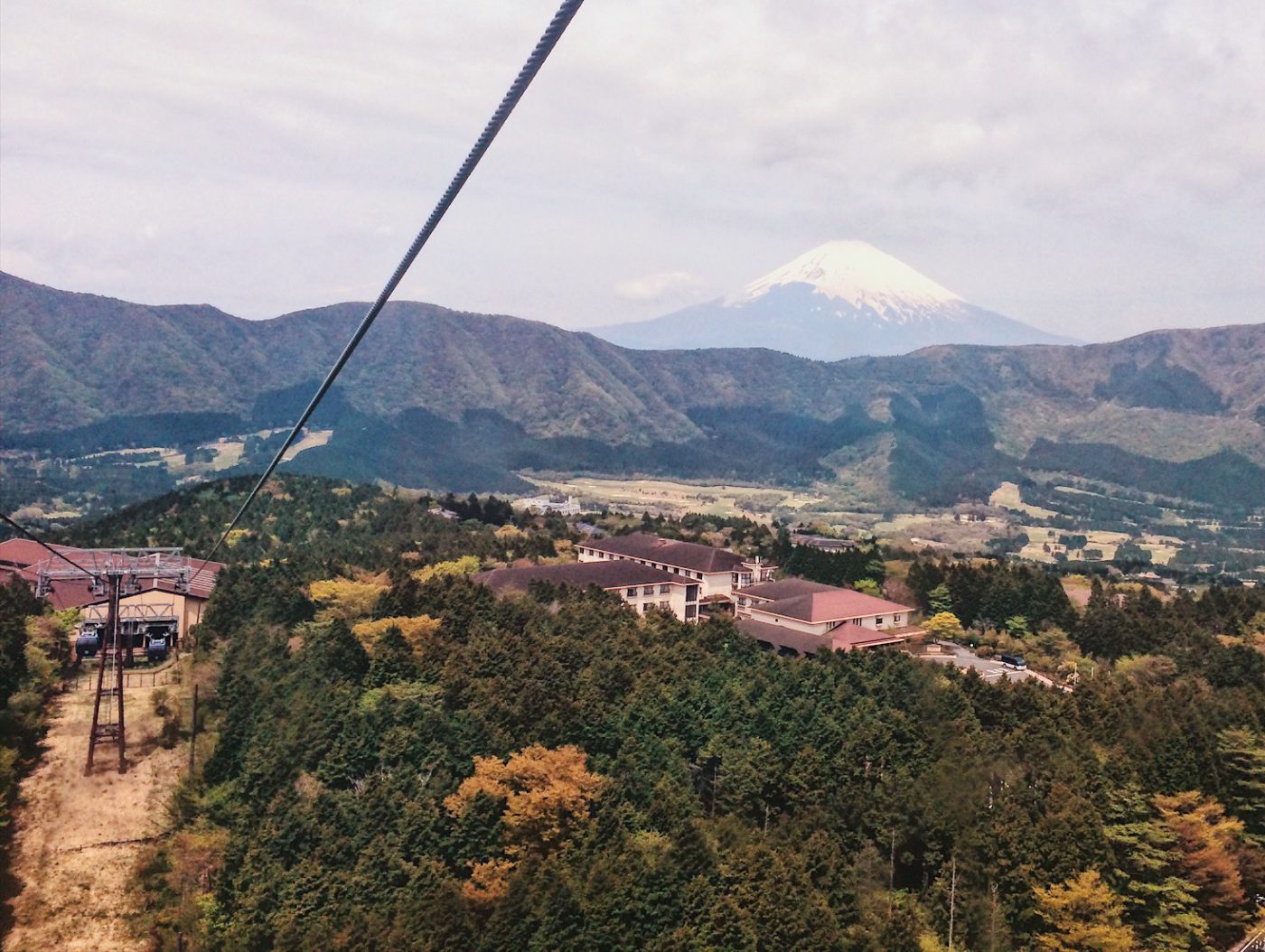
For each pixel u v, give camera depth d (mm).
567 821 52750
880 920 49656
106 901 52562
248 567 101812
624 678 69875
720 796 59969
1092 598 119000
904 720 64750
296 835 51594
